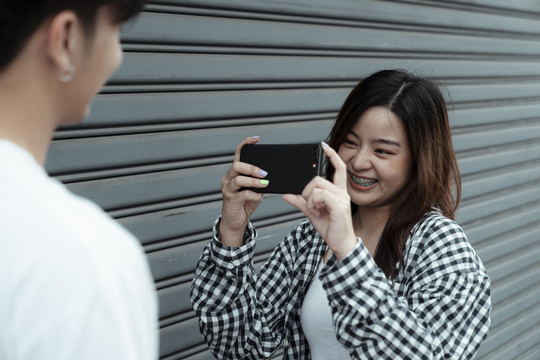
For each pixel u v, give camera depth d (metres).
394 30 3.44
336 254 1.54
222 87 2.53
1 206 0.68
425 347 1.56
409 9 3.52
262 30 2.68
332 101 3.11
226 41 2.52
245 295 1.93
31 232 0.67
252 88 2.67
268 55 2.73
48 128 0.78
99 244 0.69
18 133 0.75
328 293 1.54
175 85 2.34
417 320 1.60
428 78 1.93
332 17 3.04
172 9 2.29
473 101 4.13
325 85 3.06
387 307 1.54
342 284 1.51
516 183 4.63
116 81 2.15
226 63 2.53
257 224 2.85
